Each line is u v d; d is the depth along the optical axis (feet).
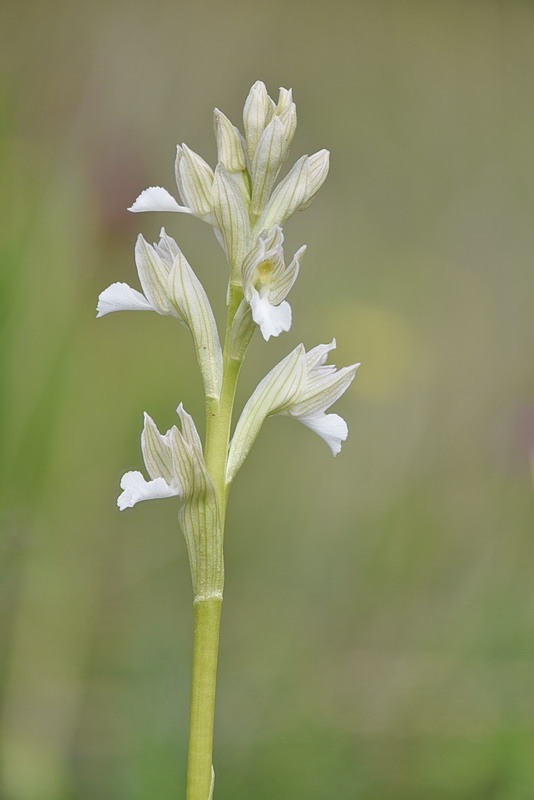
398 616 2.11
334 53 4.53
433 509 2.49
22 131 2.60
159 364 2.43
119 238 2.25
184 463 1.55
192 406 2.44
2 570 2.01
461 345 3.34
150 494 1.54
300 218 3.77
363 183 4.16
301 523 2.45
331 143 4.32
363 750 1.92
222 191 1.57
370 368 3.08
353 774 1.90
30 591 2.02
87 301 2.24
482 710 1.94
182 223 3.42
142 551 2.17
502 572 2.11
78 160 2.26
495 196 4.10
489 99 4.52
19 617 2.01
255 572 2.25
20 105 2.64
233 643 2.08
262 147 1.58
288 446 2.72
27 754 1.91
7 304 2.03
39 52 3.64
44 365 2.05
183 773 1.89
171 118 4.09
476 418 2.98
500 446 2.60
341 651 2.04
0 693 1.96
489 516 2.48
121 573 2.11
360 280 3.46
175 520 2.24
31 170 2.13
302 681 1.99
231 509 2.47
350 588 2.19
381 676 1.99
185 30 4.23
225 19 4.37
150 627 2.02
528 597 2.05
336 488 2.63
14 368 2.03
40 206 2.09
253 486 2.56
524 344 3.35
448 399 3.02
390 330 3.17
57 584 2.04
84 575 2.08
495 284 3.71
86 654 2.00
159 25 4.11
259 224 1.58
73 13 3.84
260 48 4.44
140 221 2.27
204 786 1.56
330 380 1.61
